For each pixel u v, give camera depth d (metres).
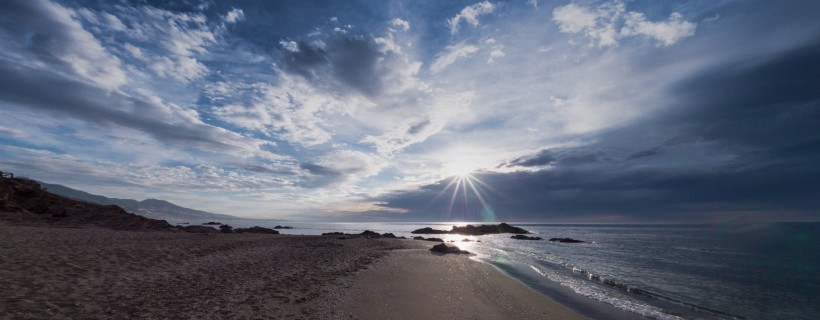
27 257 11.84
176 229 37.59
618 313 12.23
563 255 34.44
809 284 19.48
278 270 14.74
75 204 41.31
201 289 10.33
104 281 10.09
